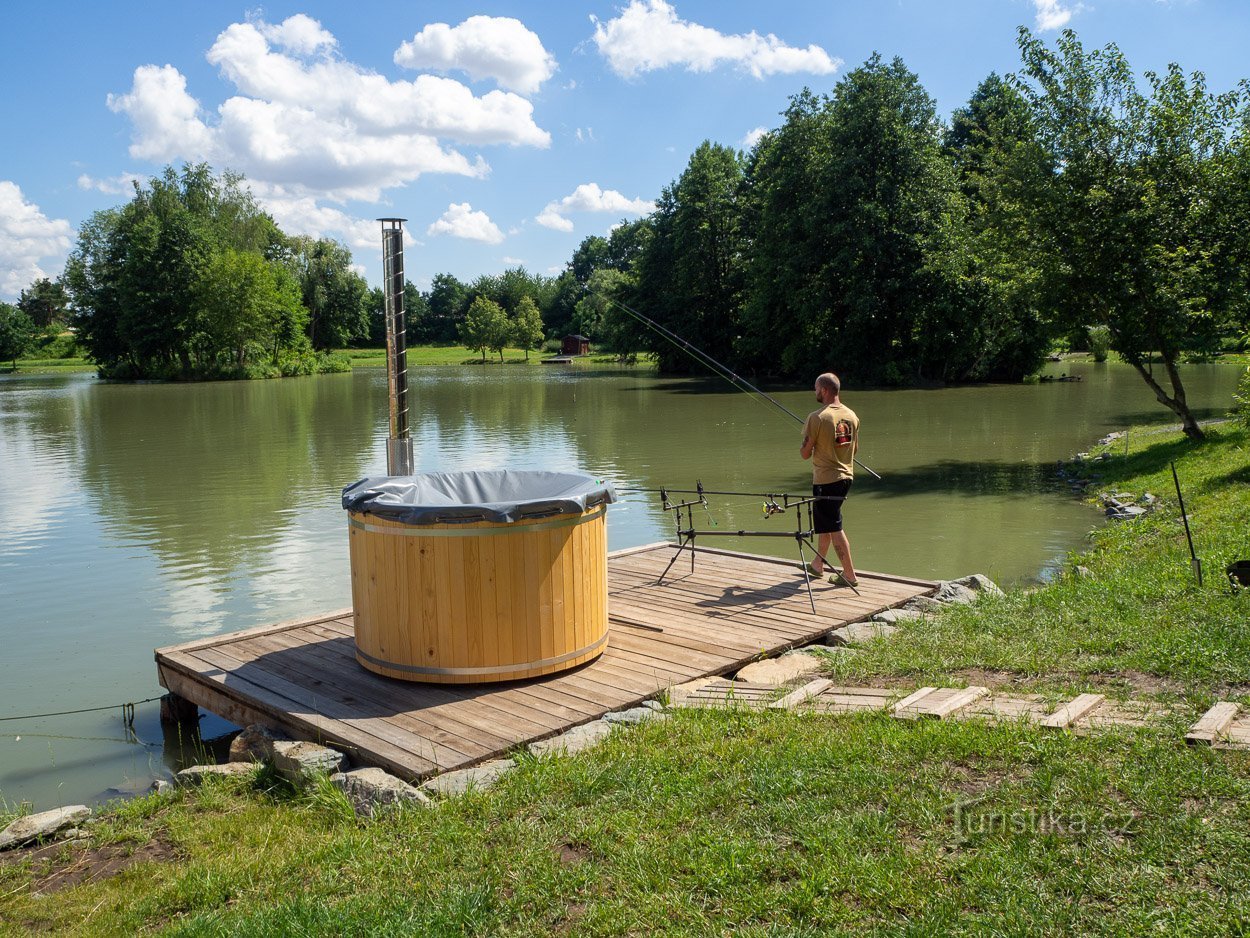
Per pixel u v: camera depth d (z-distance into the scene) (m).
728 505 14.51
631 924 3.04
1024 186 17.02
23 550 12.06
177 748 6.10
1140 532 10.56
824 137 41.47
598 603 6.07
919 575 9.93
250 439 25.44
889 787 3.80
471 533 5.50
